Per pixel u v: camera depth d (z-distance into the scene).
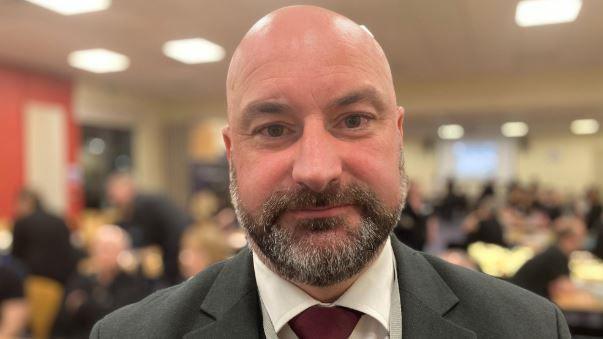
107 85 6.92
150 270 3.50
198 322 0.71
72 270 3.99
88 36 4.43
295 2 3.54
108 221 5.38
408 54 5.20
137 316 0.74
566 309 3.04
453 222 12.45
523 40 4.63
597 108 7.43
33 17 3.87
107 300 2.83
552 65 5.79
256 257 0.72
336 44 0.63
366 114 0.64
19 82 5.68
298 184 0.61
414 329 0.67
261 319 0.72
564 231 3.32
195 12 3.77
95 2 3.56
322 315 0.67
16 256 3.92
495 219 5.44
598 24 4.11
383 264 0.70
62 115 6.30
